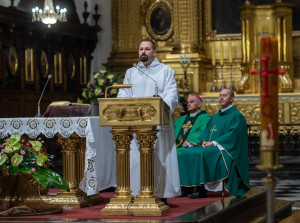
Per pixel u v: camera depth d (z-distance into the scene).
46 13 17.02
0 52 18.39
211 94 22.23
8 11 18.27
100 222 7.73
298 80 22.64
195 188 10.90
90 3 23.81
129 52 23.89
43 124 8.80
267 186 5.55
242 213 9.82
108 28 24.28
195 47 22.94
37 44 20.27
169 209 8.46
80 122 8.72
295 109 20.88
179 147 12.17
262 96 5.54
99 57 24.25
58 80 21.61
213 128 11.34
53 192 11.01
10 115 18.88
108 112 8.05
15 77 19.22
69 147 9.28
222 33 23.80
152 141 8.23
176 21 23.23
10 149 8.39
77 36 22.44
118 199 8.27
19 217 8.25
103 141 9.84
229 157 10.45
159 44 23.95
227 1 23.80
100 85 13.77
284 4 22.14
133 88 9.66
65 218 8.07
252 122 20.94
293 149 20.62
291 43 22.39
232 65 23.69
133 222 7.69
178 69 22.64
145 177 8.21
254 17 22.48
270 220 5.55
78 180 9.61
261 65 5.55
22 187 8.64
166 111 8.41
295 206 12.02
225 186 10.41
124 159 8.27
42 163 8.49
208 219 8.16
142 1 24.02
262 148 5.55
